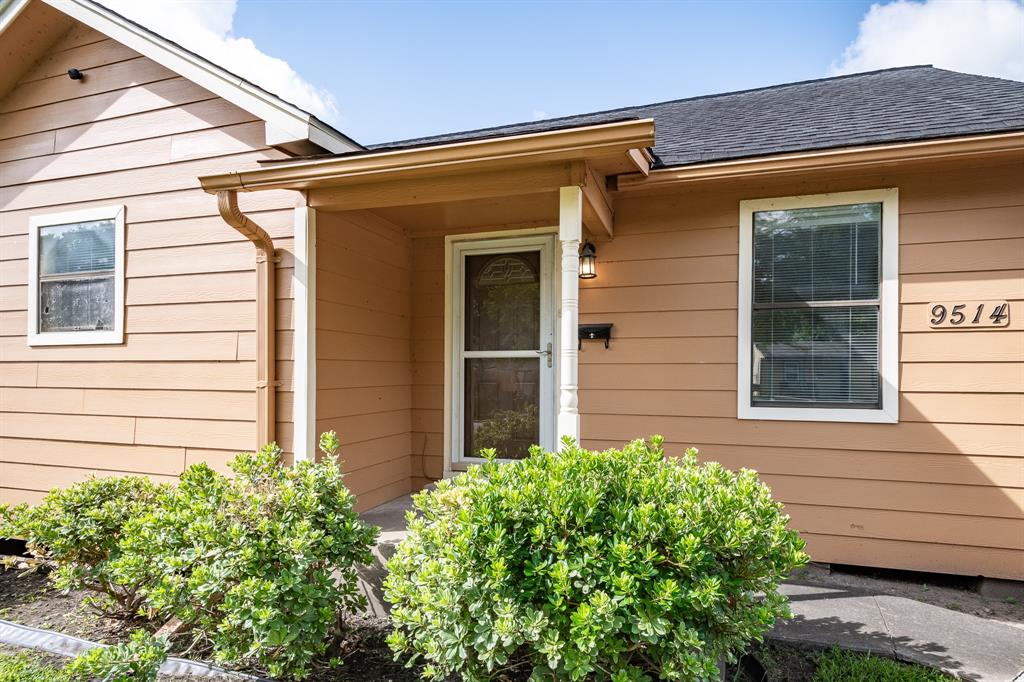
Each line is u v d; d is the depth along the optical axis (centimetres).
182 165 391
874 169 322
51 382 425
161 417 390
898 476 327
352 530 255
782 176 332
